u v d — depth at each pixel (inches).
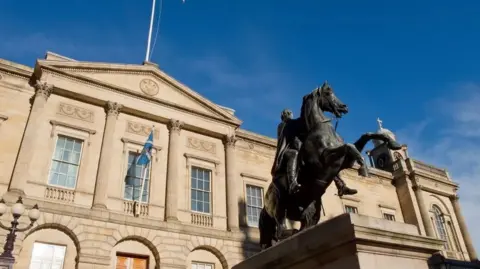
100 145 911.7
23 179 772.6
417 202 1461.6
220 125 1109.1
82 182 851.4
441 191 1549.0
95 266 773.3
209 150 1073.5
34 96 877.2
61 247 771.4
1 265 495.8
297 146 219.8
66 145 878.4
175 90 1077.8
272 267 182.2
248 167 1141.7
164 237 877.2
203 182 1032.2
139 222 860.6
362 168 207.0
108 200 863.1
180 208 952.9
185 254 887.7
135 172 936.9
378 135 210.5
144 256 858.1
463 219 1552.7
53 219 769.6
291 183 204.4
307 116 223.5
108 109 944.9
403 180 1488.7
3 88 861.8
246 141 1178.0
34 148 818.8
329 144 206.4
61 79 909.2
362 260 141.1
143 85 1027.9
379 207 1401.3
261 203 1120.2
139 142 966.4
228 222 994.1
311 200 210.7
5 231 709.3
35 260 737.0
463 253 1466.5
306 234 166.7
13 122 839.7
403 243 150.5
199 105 1101.1
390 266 145.8
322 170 202.7
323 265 156.5
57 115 885.8
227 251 943.0
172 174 962.1
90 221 807.1
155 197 932.0
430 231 1395.2
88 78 935.0
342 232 147.9
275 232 219.5
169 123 1029.2
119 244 834.8
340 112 227.8
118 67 993.5
